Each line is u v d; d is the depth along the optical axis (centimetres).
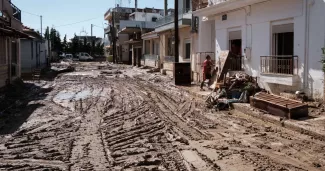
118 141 891
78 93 1936
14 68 2388
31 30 3434
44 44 4775
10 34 2022
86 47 8850
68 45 8838
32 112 1338
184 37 2791
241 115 1227
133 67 4419
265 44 1563
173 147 833
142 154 775
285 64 1443
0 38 1998
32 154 775
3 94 1805
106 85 2383
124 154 772
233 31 1872
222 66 1744
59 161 727
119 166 692
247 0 1567
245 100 1377
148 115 1257
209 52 2309
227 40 1927
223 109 1356
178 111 1341
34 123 1128
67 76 3219
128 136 944
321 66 1230
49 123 1126
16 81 2377
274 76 1448
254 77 1603
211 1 2117
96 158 745
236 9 1795
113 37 5888
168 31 3162
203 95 1667
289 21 1412
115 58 5891
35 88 2209
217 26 2038
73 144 864
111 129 1032
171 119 1183
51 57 6431
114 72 3666
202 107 1416
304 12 1308
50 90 2094
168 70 3089
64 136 947
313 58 1270
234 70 1773
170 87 2173
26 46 3703
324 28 1211
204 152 781
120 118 1202
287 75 1368
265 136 923
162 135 963
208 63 1934
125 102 1579
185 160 726
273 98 1197
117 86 2308
